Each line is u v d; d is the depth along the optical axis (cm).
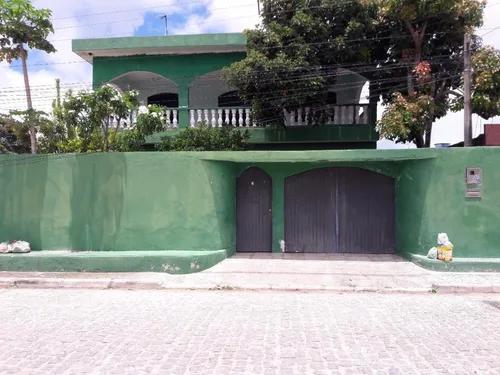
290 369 469
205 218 1110
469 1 1327
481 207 1058
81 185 1133
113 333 600
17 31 1272
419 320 672
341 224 1236
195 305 779
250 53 1362
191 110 1605
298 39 1358
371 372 461
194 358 502
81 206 1130
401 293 891
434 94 1401
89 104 1164
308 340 569
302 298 842
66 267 1045
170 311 731
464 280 941
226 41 1553
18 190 1148
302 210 1245
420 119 1327
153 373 459
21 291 912
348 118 1582
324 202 1240
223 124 1587
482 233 1056
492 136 1199
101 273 1031
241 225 1259
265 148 1627
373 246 1226
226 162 1167
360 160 1146
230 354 516
